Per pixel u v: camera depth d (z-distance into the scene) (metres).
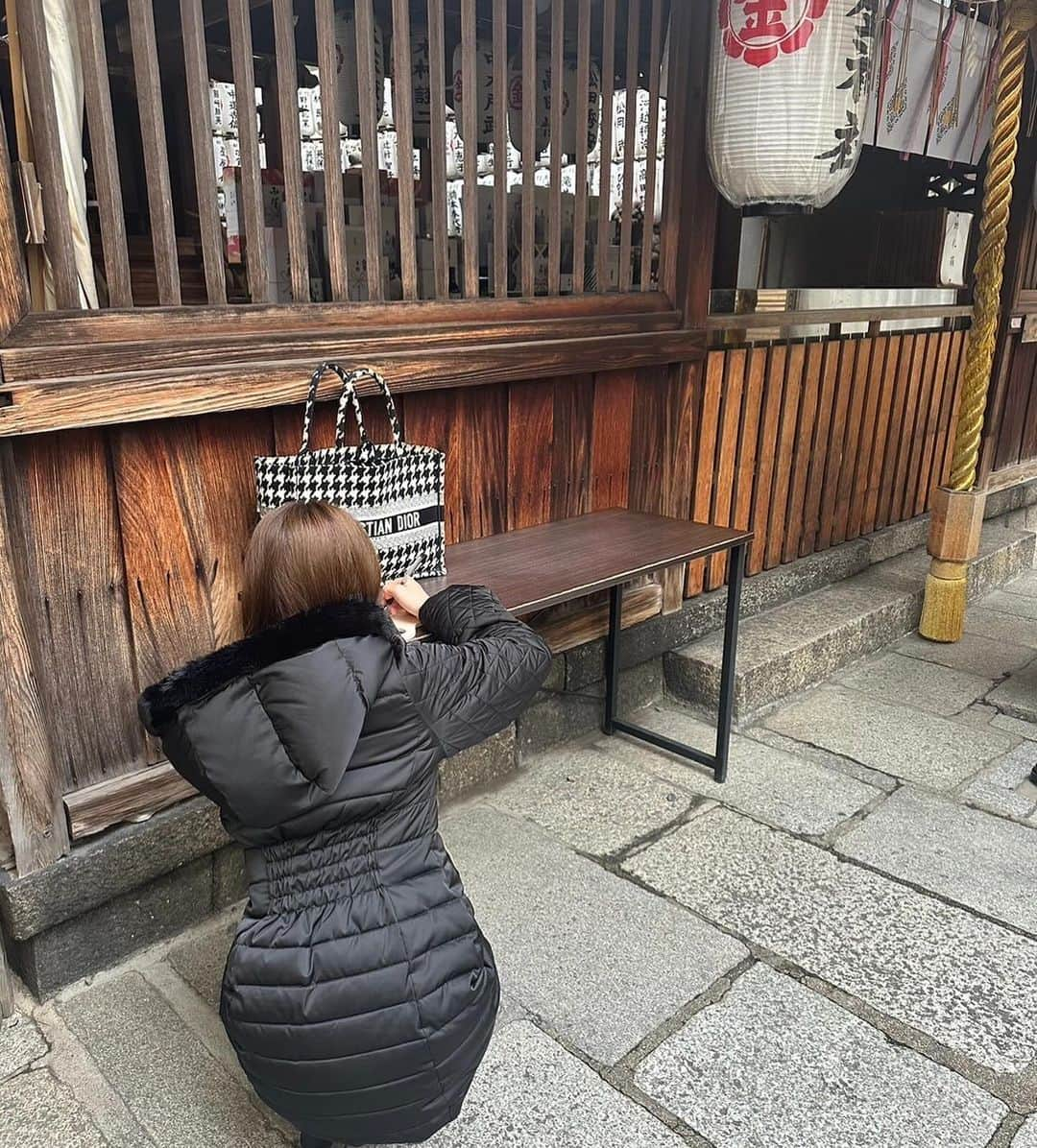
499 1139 1.80
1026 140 4.55
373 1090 1.43
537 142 3.31
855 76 2.70
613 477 3.30
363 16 2.19
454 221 3.26
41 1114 1.85
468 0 2.43
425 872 1.50
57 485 1.94
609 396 3.18
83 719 2.10
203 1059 1.99
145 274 3.14
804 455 4.16
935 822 2.94
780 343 3.83
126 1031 2.06
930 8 3.47
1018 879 2.64
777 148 2.73
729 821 2.93
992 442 5.19
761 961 2.30
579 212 2.88
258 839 1.42
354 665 1.37
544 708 3.30
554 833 2.85
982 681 4.00
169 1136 1.81
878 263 4.98
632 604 3.44
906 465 4.95
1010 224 4.71
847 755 3.36
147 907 2.28
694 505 3.68
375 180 2.31
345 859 1.45
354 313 2.31
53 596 1.98
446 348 2.49
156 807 2.22
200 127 1.98
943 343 4.86
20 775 1.97
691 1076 1.95
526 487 2.99
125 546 2.07
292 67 2.09
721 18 2.73
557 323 2.80
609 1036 2.05
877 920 2.46
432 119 2.45
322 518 1.46
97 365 1.87
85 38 1.79
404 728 1.45
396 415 2.49
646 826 2.90
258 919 1.45
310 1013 1.39
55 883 2.06
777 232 4.80
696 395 3.51
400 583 2.02
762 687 3.61
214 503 2.20
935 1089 1.92
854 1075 1.96
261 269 2.15
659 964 2.29
